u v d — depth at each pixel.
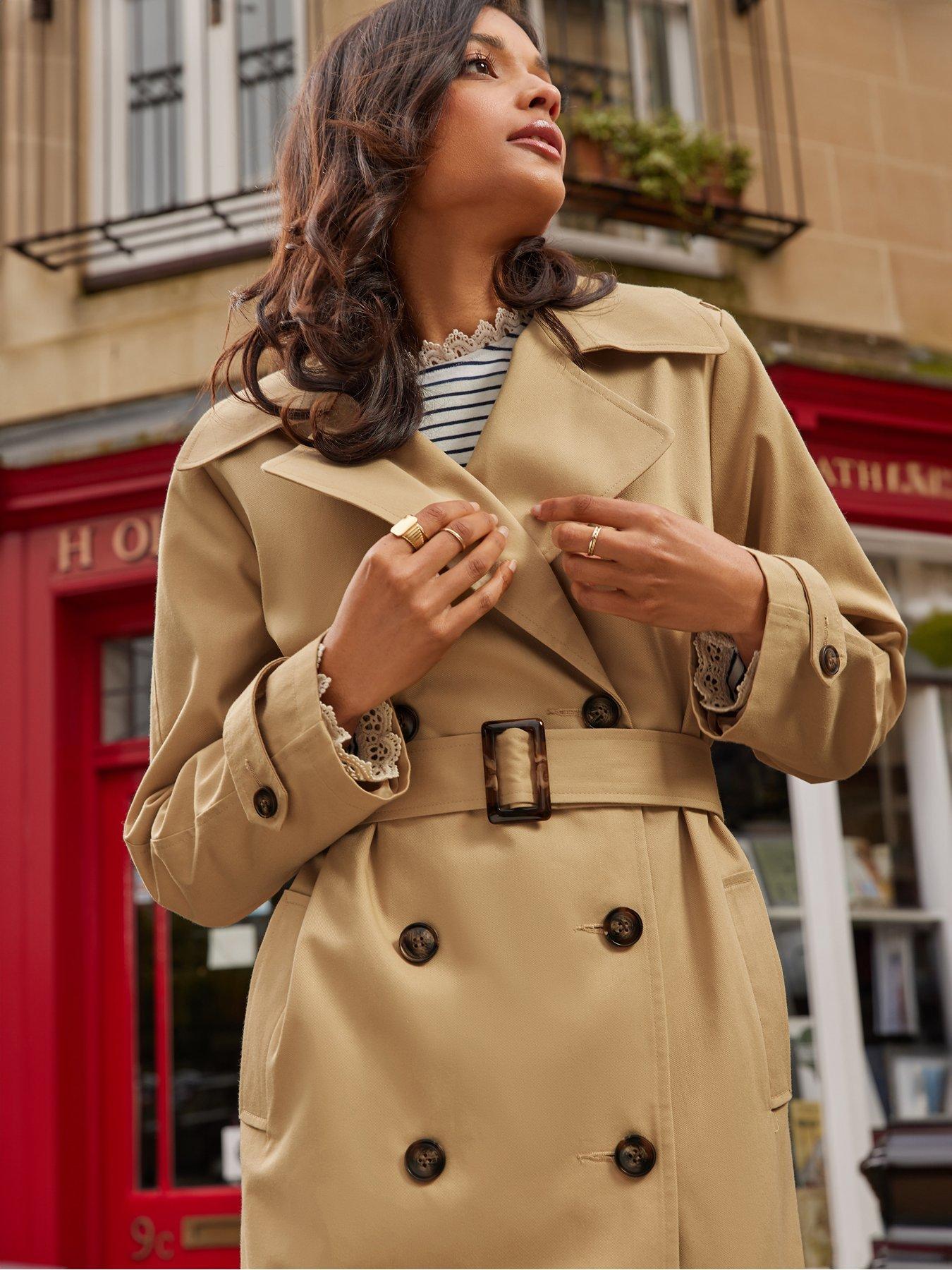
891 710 1.35
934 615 5.73
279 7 5.98
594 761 1.19
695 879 1.20
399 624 1.17
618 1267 1.06
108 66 6.13
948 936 5.40
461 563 1.18
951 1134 2.74
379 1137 1.12
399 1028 1.13
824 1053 5.08
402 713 1.24
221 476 1.39
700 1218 1.09
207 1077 5.49
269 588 1.33
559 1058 1.10
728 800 5.29
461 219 1.38
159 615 1.44
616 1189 1.08
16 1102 5.33
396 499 1.23
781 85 5.96
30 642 5.69
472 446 1.35
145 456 5.55
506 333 1.40
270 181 1.71
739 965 1.17
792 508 1.38
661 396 1.31
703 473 1.30
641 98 5.94
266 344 1.44
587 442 1.26
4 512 5.74
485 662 1.22
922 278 5.96
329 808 1.20
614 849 1.17
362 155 1.37
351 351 1.30
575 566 1.17
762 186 5.82
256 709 1.26
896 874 5.46
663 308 1.39
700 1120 1.12
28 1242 5.19
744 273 5.68
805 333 5.59
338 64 1.48
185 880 1.31
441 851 1.18
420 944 1.16
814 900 5.19
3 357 5.86
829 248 5.84
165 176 6.01
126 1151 5.45
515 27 1.44
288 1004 1.19
